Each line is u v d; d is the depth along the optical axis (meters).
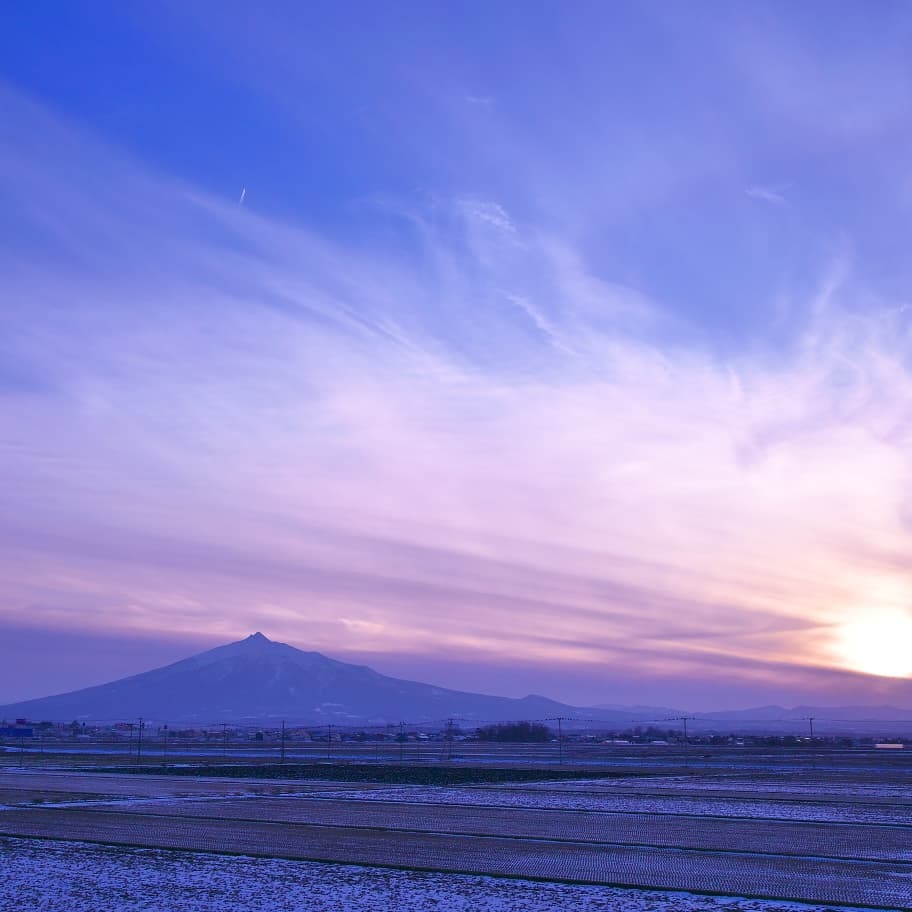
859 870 26.77
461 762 96.69
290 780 63.78
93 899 22.69
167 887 24.06
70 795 49.38
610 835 33.97
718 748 166.00
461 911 21.69
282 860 28.19
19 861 27.72
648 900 22.86
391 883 24.78
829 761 101.50
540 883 24.84
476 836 33.59
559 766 86.44
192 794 50.75
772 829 35.75
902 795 51.41
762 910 21.84
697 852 29.98
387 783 61.22
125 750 131.12
